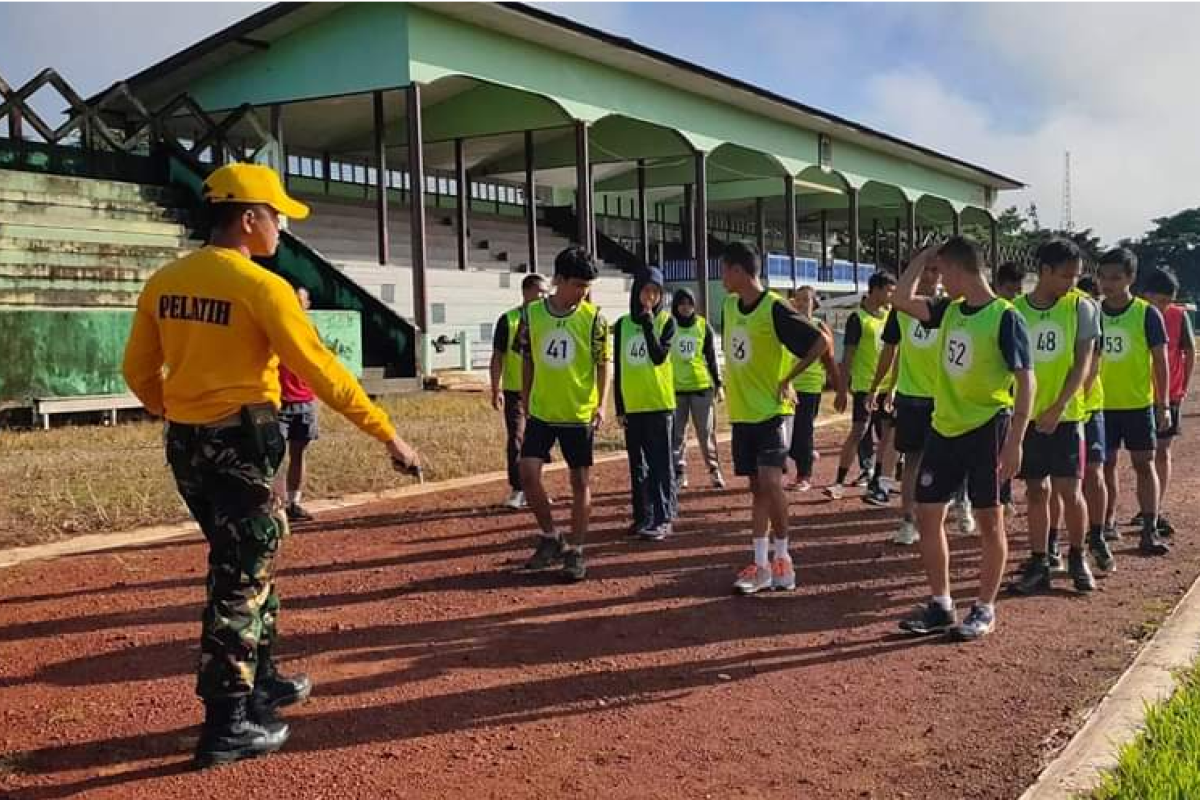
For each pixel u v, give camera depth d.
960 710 4.70
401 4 21.34
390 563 7.45
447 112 27.92
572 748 4.34
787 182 34.75
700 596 6.64
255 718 4.35
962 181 47.75
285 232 19.94
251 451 4.05
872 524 8.90
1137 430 7.62
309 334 4.00
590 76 26.09
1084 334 6.44
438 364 22.70
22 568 7.14
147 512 8.70
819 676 5.19
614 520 9.08
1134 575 7.05
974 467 5.71
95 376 14.33
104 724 4.57
